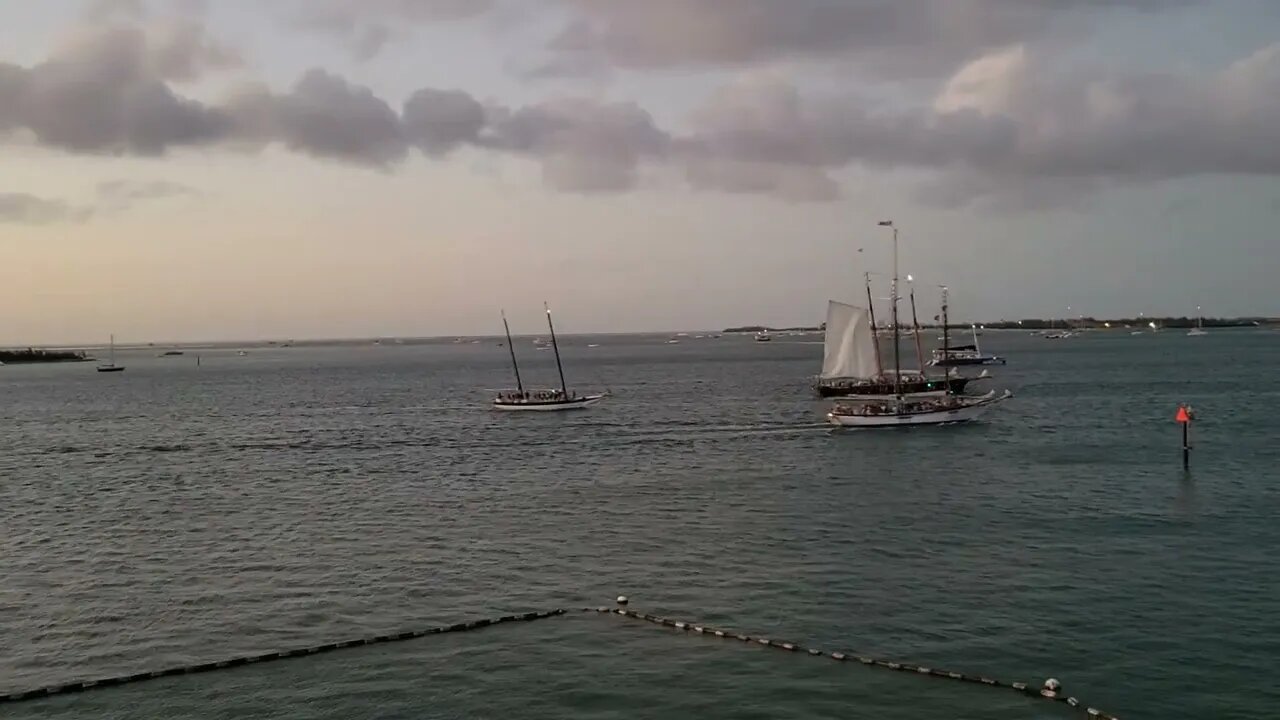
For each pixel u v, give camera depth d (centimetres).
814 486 6172
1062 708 2616
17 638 3294
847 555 4216
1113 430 8962
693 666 2958
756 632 3244
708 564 4128
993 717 2570
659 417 11525
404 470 7388
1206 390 13575
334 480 6888
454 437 9800
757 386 17312
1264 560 4006
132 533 4994
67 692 2833
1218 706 2603
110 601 3712
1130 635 3123
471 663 3012
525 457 8069
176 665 3028
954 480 6281
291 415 13050
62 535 4978
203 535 4909
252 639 3259
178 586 3912
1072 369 19962
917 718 2577
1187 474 6266
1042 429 9244
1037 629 3197
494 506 5641
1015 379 16938
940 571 3916
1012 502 5409
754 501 5641
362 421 11900
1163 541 4369
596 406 13262
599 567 4109
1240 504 5206
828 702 2681
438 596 3722
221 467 7775
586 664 2988
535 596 3706
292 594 3775
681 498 5800
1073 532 4594
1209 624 3212
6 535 4994
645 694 2759
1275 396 12325
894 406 10156
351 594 3762
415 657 3070
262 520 5312
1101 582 3712
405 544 4603
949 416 9894
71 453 9012
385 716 2650
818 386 13462
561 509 5491
